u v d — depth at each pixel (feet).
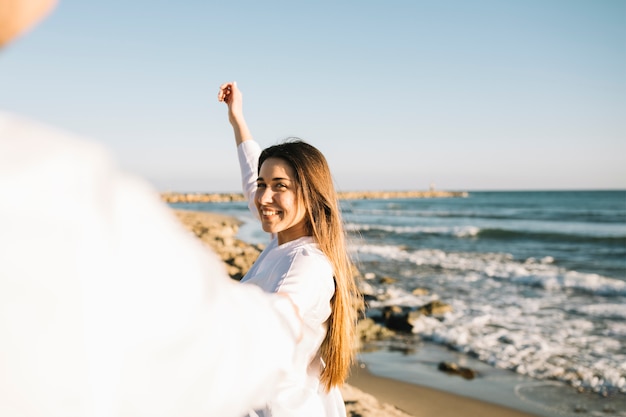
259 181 7.02
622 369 26.13
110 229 1.66
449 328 34.19
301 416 5.31
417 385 25.05
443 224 162.50
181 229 1.97
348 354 6.55
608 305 41.52
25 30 1.58
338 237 6.82
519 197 415.44
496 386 24.85
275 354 2.26
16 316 1.51
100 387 1.62
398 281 52.90
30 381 1.52
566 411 21.99
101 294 1.60
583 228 141.90
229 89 9.49
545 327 34.40
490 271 60.18
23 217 1.52
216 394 1.92
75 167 1.65
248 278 7.01
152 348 1.72
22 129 1.68
